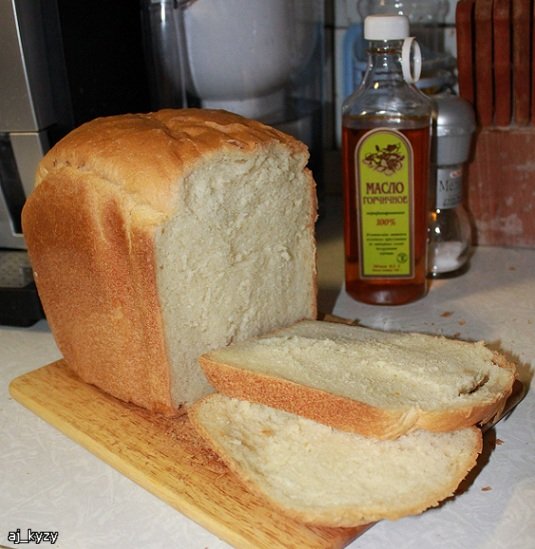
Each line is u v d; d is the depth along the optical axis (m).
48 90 0.51
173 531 0.34
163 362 0.40
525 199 0.63
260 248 0.44
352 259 0.55
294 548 0.31
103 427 0.40
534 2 0.57
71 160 0.41
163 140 0.39
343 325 0.47
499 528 0.33
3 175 0.52
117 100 0.59
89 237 0.40
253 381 0.38
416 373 0.39
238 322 0.44
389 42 0.50
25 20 0.47
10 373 0.48
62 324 0.45
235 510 0.33
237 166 0.40
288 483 0.34
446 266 0.59
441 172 0.57
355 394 0.36
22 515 0.35
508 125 0.61
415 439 0.36
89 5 0.54
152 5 0.56
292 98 0.64
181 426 0.40
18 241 0.56
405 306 0.55
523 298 0.56
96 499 0.36
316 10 0.63
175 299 0.40
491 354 0.42
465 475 0.34
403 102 0.51
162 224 0.38
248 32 0.55
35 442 0.41
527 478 0.36
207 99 0.59
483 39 0.58
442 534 0.33
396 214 0.53
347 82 0.71
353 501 0.32
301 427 0.37
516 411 0.41
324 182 0.77
